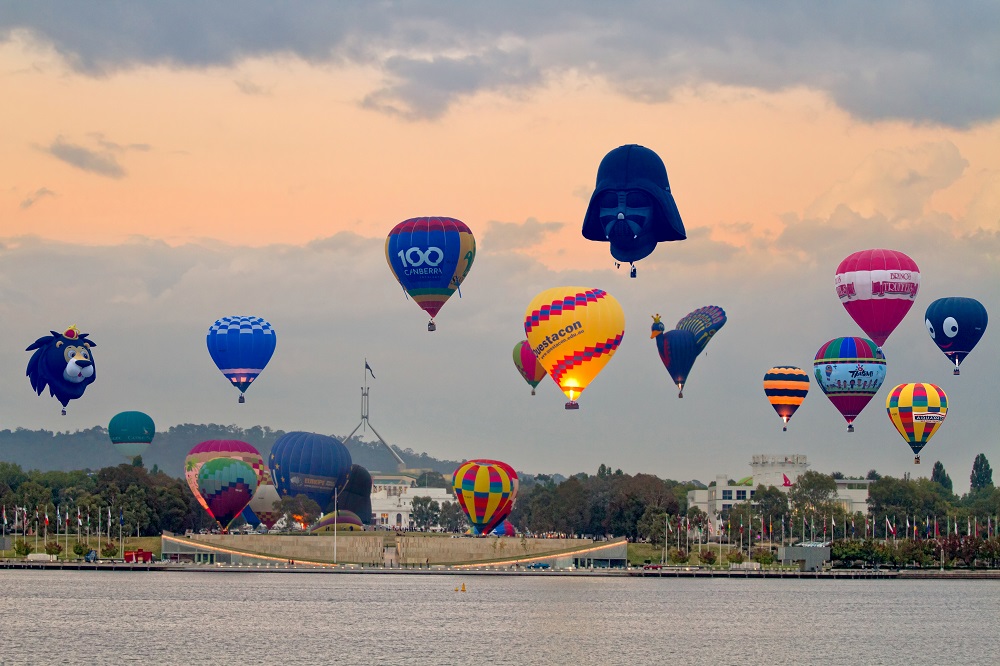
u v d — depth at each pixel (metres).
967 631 191.75
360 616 196.62
